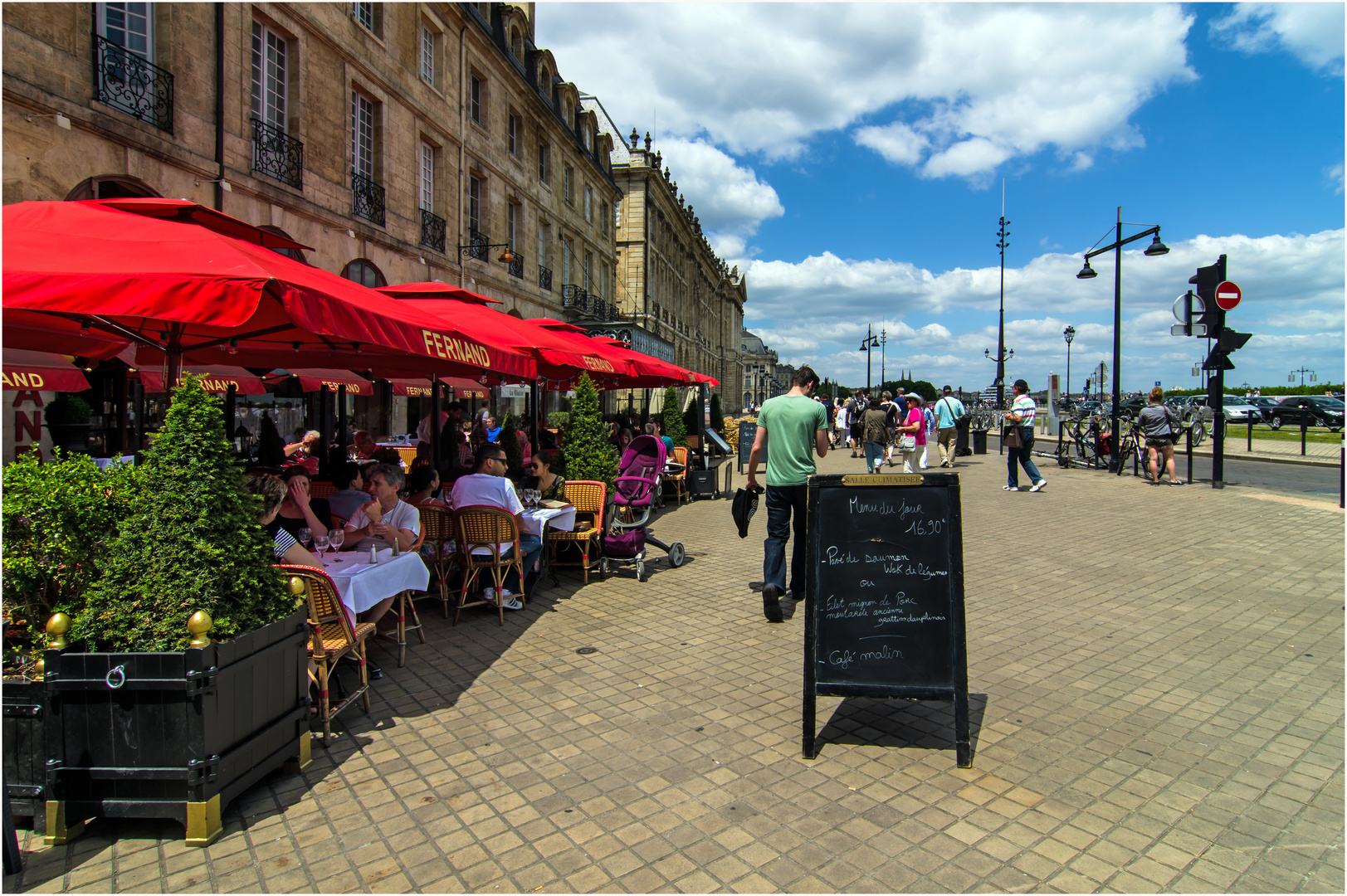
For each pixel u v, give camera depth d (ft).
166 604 9.32
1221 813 9.52
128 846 9.05
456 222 65.21
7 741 9.22
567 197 99.76
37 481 9.36
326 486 24.18
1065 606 18.99
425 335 14.14
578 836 9.16
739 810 9.71
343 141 48.96
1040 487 41.39
